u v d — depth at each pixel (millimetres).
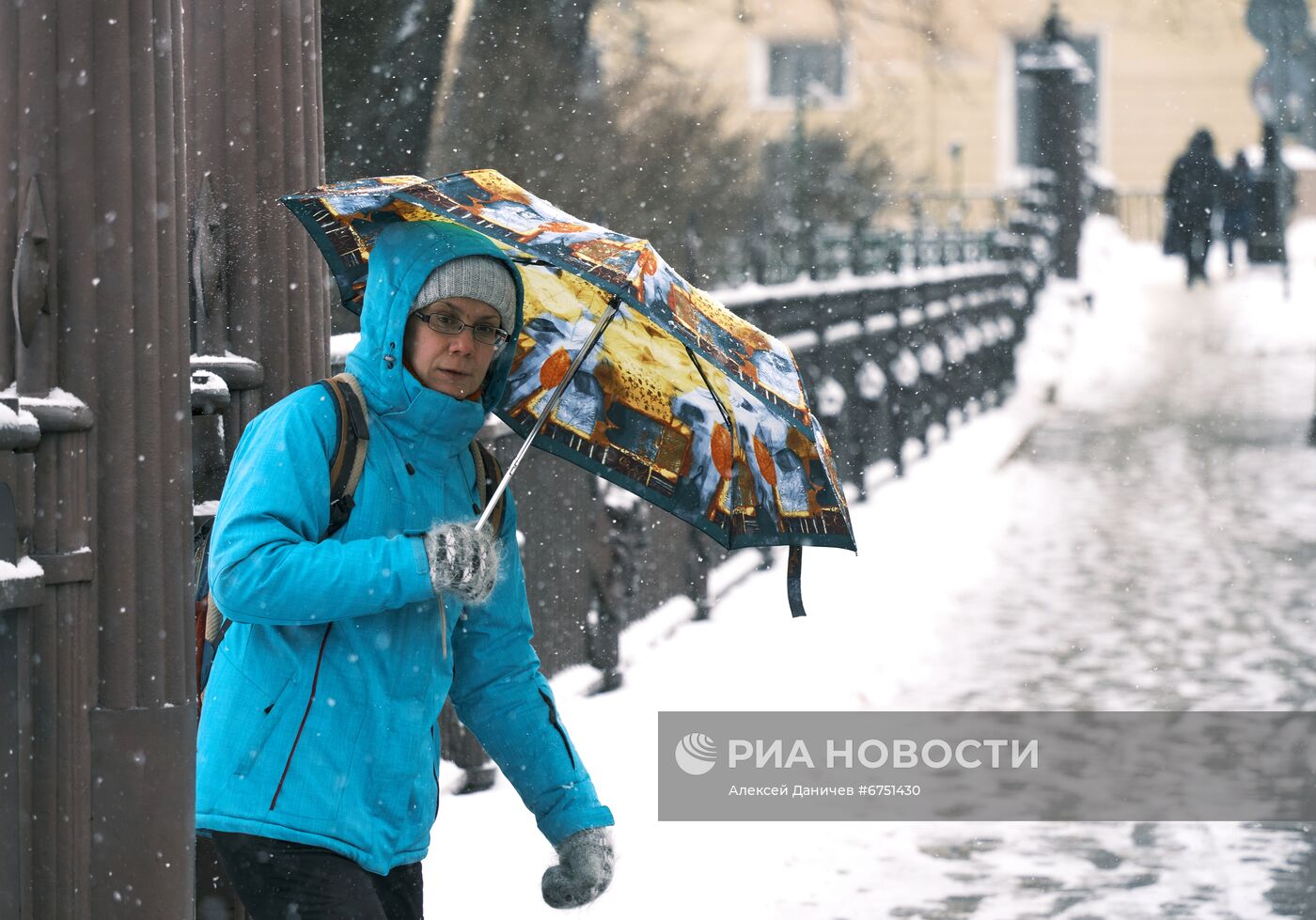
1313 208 107375
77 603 8117
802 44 91625
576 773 8953
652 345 9297
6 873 7883
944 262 46000
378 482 8148
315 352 10711
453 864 13625
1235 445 41062
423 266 8055
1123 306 76562
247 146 10383
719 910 13133
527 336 9539
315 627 8039
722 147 62562
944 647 22188
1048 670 21094
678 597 22797
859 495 32438
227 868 8086
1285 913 13445
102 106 8016
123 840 8281
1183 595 25531
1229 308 76062
